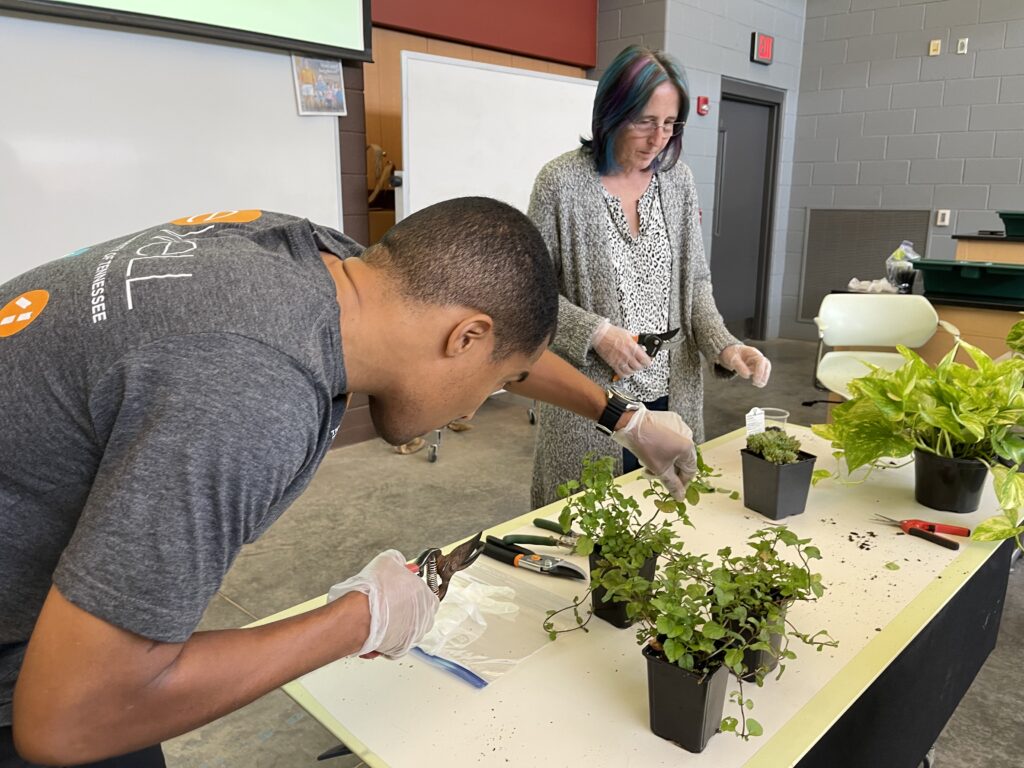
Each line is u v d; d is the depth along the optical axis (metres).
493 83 3.72
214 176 2.94
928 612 0.96
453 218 0.67
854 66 5.52
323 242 0.73
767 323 6.21
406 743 0.75
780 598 0.84
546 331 0.73
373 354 0.66
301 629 0.64
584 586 1.04
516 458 3.47
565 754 0.73
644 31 4.70
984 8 4.91
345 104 3.33
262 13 2.89
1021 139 4.94
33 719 0.50
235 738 1.70
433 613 0.79
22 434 0.58
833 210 5.84
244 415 0.53
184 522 0.51
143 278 0.58
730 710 0.78
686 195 1.70
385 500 2.98
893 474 1.46
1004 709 1.76
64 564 0.50
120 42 2.60
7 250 2.50
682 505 1.10
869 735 0.89
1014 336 1.65
